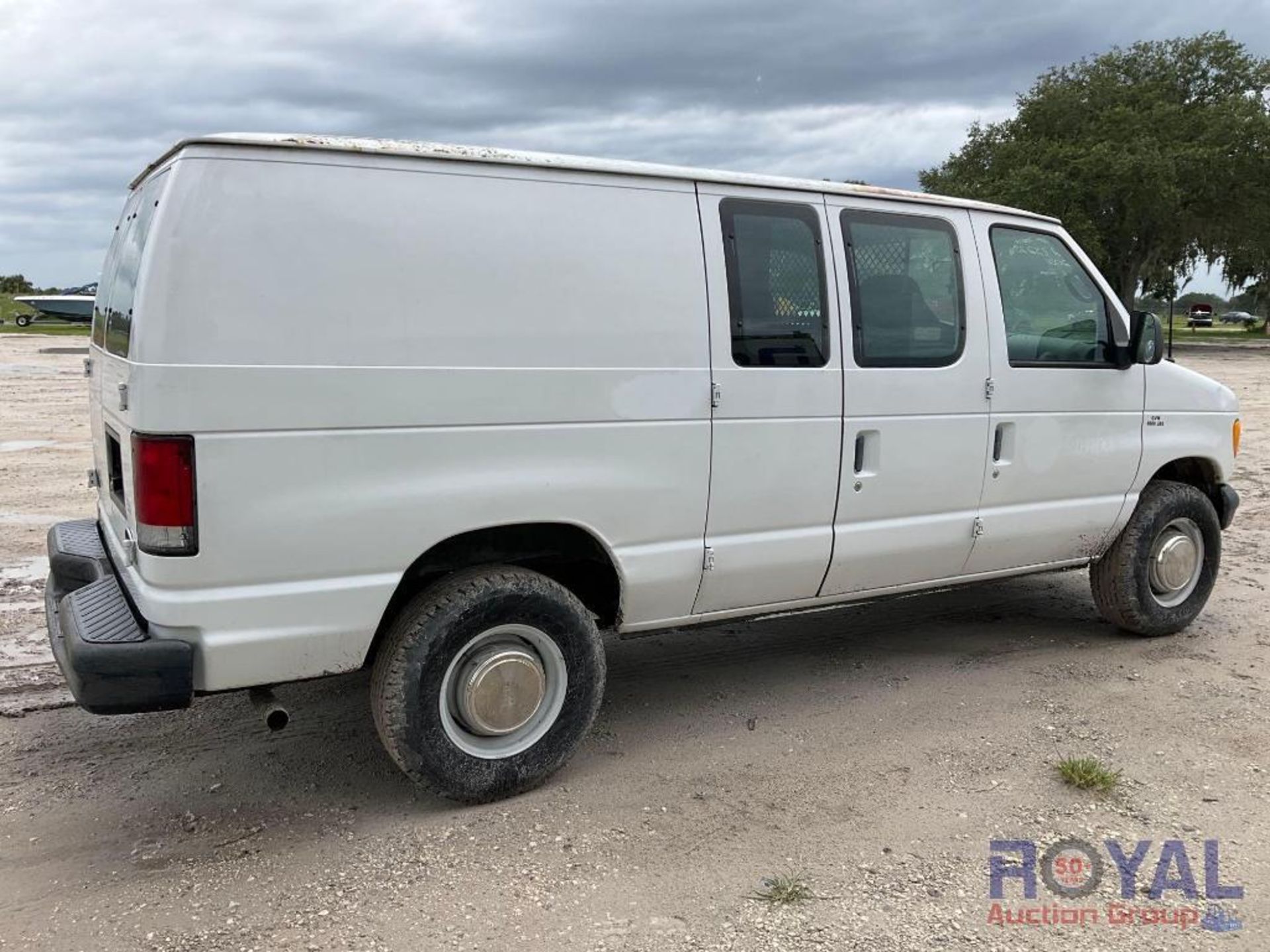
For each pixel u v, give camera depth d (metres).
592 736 4.41
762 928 3.02
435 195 3.48
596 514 3.82
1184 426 5.64
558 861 3.38
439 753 3.58
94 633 3.25
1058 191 38.22
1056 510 5.15
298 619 3.32
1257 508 9.30
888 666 5.27
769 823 3.64
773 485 4.23
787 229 4.24
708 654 5.47
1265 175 38.72
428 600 3.56
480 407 3.54
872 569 4.64
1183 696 4.84
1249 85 43.94
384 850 3.45
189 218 3.11
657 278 3.89
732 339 4.07
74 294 47.50
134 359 3.09
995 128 45.41
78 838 3.51
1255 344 46.50
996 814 3.71
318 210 3.28
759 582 4.32
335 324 3.29
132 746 4.23
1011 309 4.93
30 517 8.10
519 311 3.60
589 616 3.87
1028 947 2.95
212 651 3.21
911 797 3.83
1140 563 5.51
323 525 3.31
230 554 3.19
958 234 4.76
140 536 3.15
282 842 3.50
